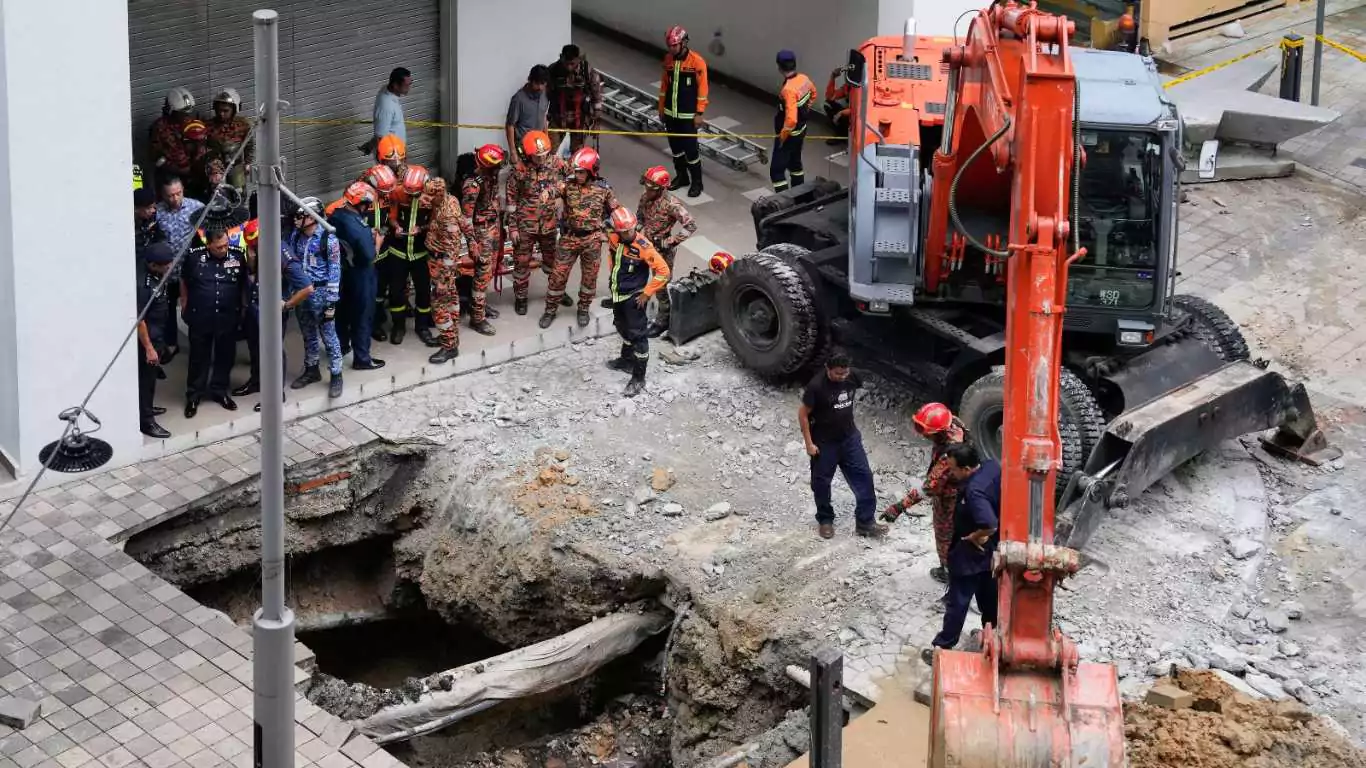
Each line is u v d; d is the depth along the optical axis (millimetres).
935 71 13734
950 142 12039
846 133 17797
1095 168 11938
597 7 21516
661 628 12023
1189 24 21891
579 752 11891
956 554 10484
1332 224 17531
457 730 11992
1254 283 16328
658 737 11961
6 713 10156
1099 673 7738
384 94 15641
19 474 12266
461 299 14789
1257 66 19531
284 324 14523
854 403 13344
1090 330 12359
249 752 10070
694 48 20578
